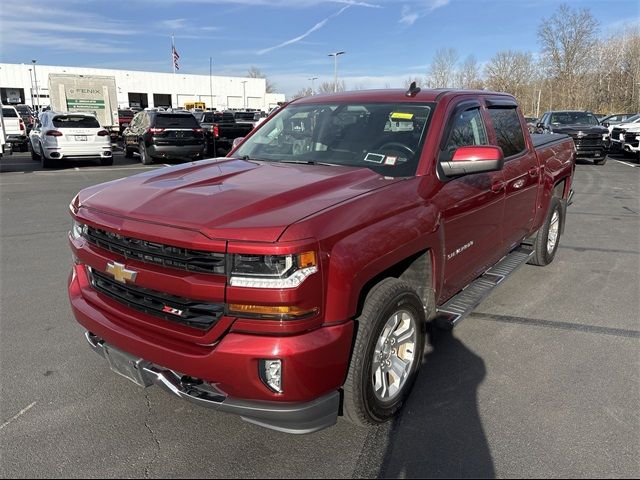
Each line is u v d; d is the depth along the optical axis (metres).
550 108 72.19
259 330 2.38
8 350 4.00
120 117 35.06
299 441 2.92
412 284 3.39
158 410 3.22
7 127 22.28
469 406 3.26
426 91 4.04
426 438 2.94
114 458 2.77
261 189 2.88
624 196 11.95
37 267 6.13
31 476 2.62
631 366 3.78
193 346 2.54
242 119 32.16
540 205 5.48
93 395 3.39
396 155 3.50
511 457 2.78
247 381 2.40
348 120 3.96
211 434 2.99
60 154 16.67
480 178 3.90
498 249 4.57
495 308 4.90
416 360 3.23
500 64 78.81
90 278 3.15
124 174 15.55
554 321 4.60
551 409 3.22
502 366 3.78
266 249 2.31
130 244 2.70
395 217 2.90
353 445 2.89
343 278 2.50
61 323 4.52
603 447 2.85
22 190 12.02
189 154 18.08
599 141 18.55
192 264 2.46
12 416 3.14
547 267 6.26
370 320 2.73
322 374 2.47
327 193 2.87
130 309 2.83
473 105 4.15
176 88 79.38
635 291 5.40
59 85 25.80
